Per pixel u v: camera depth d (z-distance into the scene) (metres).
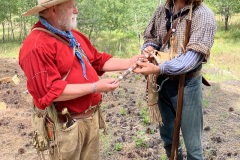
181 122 4.03
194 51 3.59
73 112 3.56
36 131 3.61
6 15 23.80
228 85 10.30
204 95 8.88
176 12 3.78
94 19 21.11
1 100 8.25
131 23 21.05
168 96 4.07
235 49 18.41
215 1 23.95
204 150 5.89
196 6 3.67
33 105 3.62
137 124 6.93
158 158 5.66
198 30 3.60
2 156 5.79
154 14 4.07
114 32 25.16
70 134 3.54
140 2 20.80
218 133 6.62
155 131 6.57
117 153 5.85
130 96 8.58
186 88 3.88
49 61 3.24
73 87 3.29
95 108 3.77
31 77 3.24
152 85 4.02
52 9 3.30
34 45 3.23
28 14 3.42
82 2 21.23
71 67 3.42
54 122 3.48
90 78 3.58
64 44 3.38
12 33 25.73
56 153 3.60
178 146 4.23
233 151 5.95
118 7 21.33
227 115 7.50
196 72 3.86
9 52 17.53
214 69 13.38
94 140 3.86
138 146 6.02
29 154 5.86
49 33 3.33
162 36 3.94
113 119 7.15
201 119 4.09
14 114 7.46
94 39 21.98
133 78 10.31
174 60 3.60
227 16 24.08
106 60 4.02
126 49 19.78
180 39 3.74
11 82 9.55
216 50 18.17
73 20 3.41
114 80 3.46
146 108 7.67
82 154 3.90
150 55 3.85
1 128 6.76
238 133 6.61
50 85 3.21
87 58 3.76
